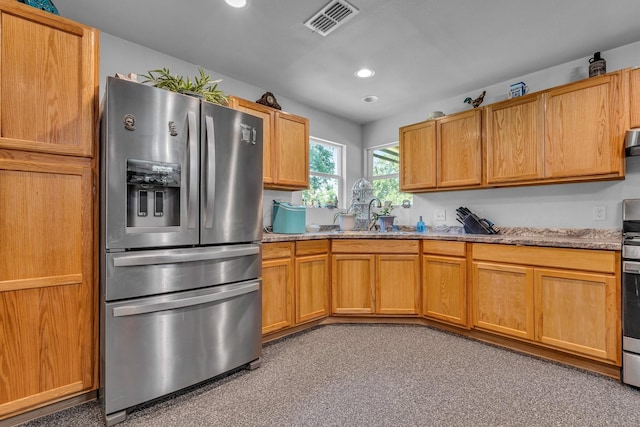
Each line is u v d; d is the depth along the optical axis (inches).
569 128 95.0
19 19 59.1
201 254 72.1
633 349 73.1
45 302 61.5
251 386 74.1
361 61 108.0
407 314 117.3
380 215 144.3
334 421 60.7
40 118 60.9
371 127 169.8
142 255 64.8
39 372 60.8
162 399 68.7
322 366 84.2
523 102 104.7
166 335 67.7
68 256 63.9
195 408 65.5
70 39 64.8
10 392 57.9
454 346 97.3
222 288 77.0
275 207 126.9
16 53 58.6
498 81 122.3
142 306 64.1
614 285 76.5
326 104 146.3
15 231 58.6
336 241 119.3
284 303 104.0
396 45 97.7
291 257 106.3
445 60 106.6
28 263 59.7
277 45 98.4
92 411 64.3
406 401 67.4
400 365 84.5
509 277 94.1
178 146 70.0
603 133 89.0
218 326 76.0
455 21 85.8
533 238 95.3
